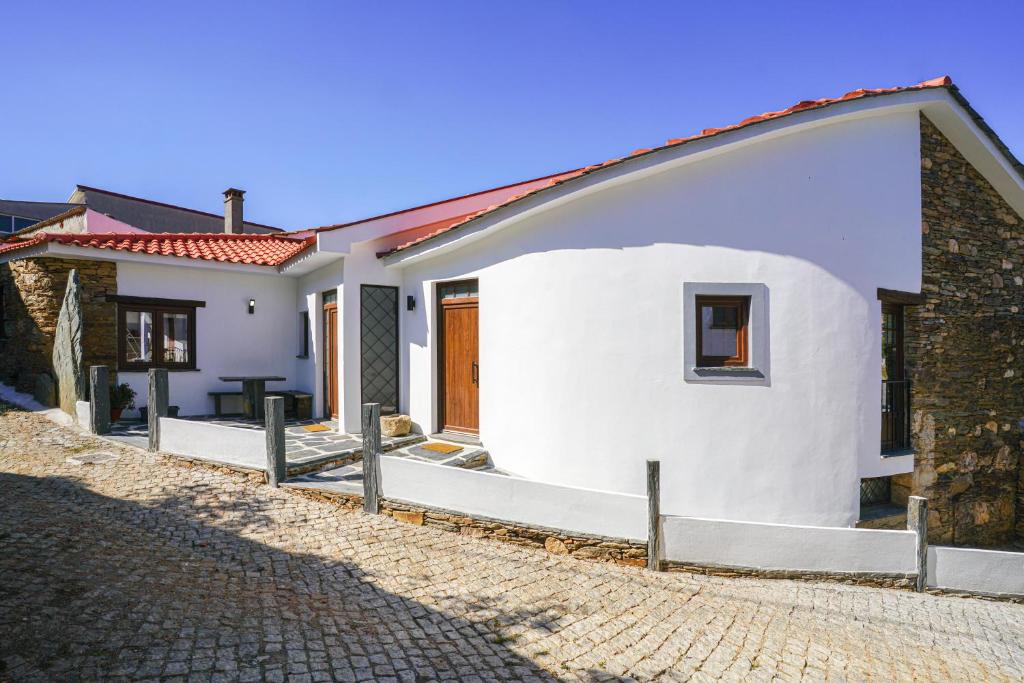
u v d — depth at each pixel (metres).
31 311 10.38
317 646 3.54
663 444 6.81
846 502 6.90
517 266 7.64
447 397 8.91
